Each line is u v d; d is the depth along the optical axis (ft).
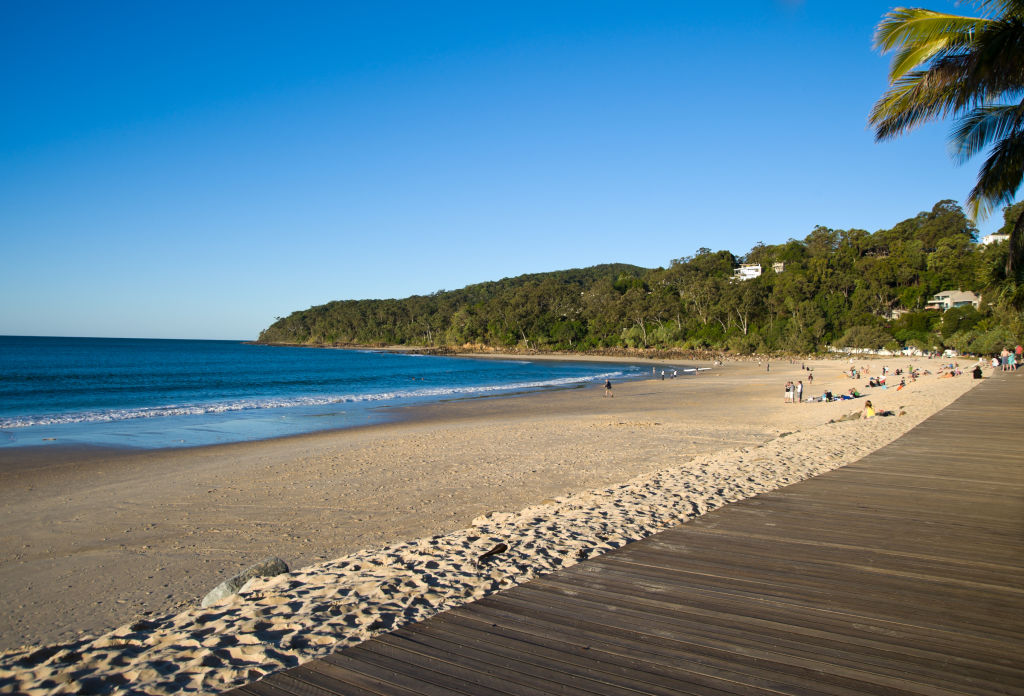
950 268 266.16
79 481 44.24
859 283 290.35
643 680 10.22
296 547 27.78
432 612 13.48
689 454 49.90
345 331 599.98
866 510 21.89
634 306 372.79
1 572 25.29
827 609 13.12
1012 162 37.58
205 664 11.32
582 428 67.46
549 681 10.22
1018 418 49.47
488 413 89.92
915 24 33.47
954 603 13.39
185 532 30.83
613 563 16.43
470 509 33.65
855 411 70.08
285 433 70.03
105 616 20.86
